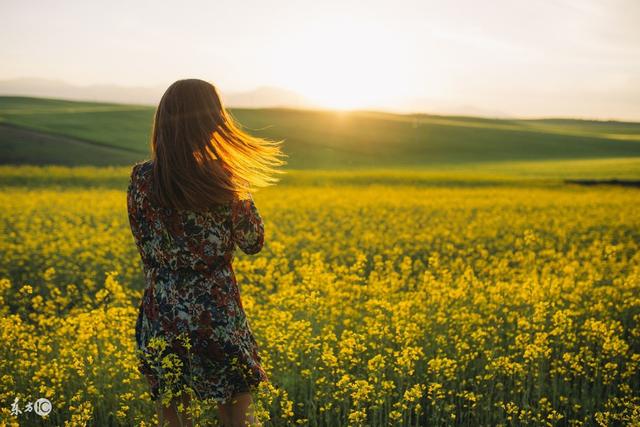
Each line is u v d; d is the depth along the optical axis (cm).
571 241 1477
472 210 2123
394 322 559
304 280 655
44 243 1286
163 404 313
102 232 1379
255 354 328
